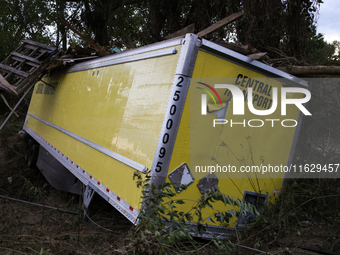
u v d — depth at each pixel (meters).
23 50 9.67
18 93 7.60
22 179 8.46
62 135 7.19
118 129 4.53
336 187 5.23
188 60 3.53
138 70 4.43
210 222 4.00
